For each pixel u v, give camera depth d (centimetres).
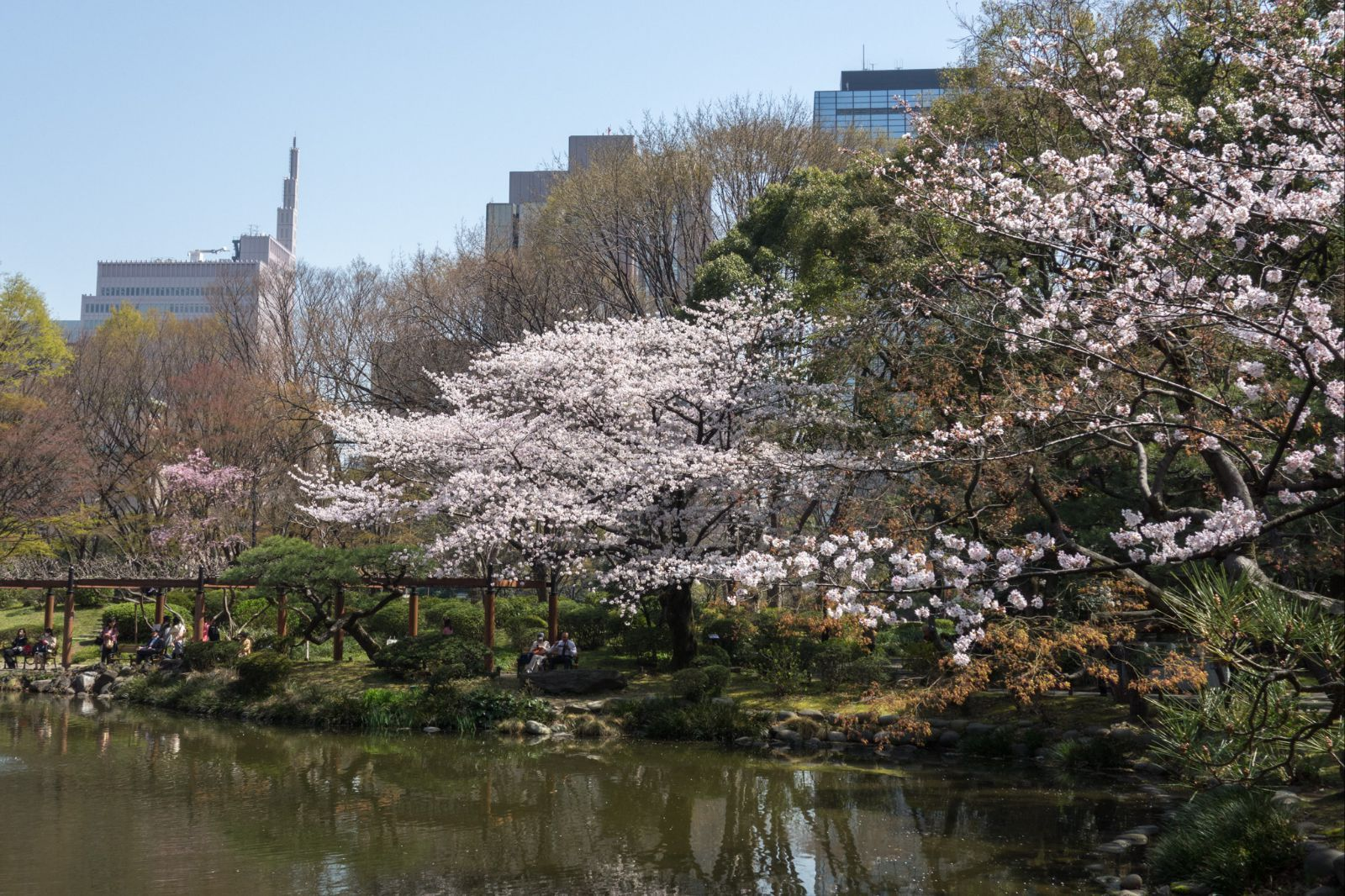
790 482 2141
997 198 1193
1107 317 1059
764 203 2742
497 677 2355
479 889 1093
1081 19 1900
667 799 1505
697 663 2345
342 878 1129
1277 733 888
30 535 3244
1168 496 1446
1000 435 1203
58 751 1911
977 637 1030
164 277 13362
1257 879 883
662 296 3612
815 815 1384
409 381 3819
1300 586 1267
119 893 1074
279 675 2325
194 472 3203
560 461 2269
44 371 3366
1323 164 914
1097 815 1317
